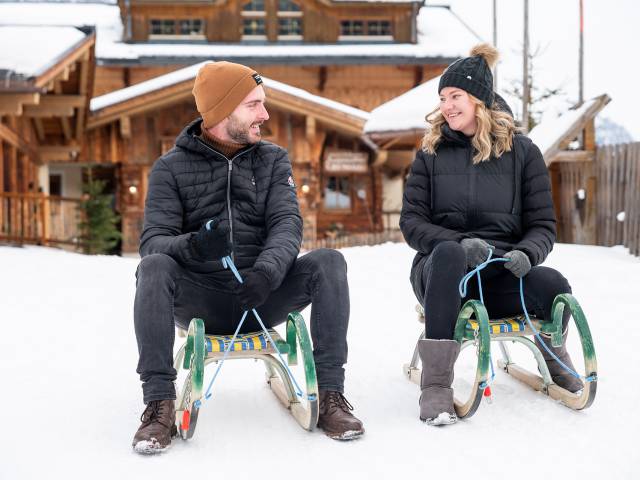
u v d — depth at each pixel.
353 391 3.53
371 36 21.69
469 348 4.43
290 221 3.18
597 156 10.49
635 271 7.46
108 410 3.25
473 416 3.09
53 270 8.22
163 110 17.72
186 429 2.72
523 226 3.48
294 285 3.09
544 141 10.59
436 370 3.06
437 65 21.12
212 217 3.23
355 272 7.98
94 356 4.30
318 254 3.04
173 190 3.21
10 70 11.12
